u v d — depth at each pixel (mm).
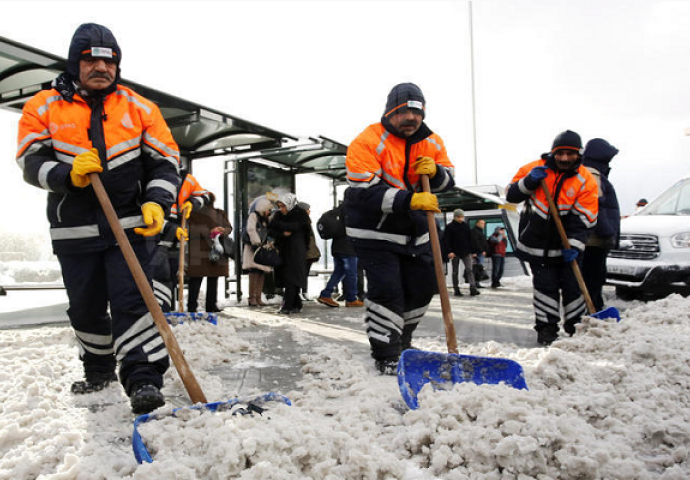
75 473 2012
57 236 2949
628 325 4273
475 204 18828
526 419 2188
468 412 2398
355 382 3379
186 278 8055
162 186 2971
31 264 13648
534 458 2059
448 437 2199
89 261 2992
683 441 2396
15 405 2689
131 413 2805
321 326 6457
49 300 11164
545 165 5125
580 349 4070
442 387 2928
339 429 2330
